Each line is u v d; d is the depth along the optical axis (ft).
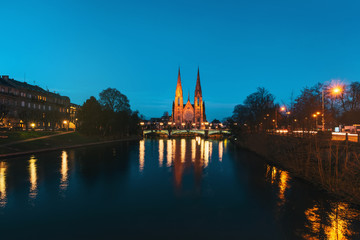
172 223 61.82
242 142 308.81
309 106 269.44
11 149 167.43
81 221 62.59
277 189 91.91
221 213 68.80
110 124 343.05
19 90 282.97
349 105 258.16
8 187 90.79
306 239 52.95
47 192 86.38
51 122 314.35
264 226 59.72
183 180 109.60
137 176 117.29
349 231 56.49
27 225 59.62
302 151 110.93
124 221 63.05
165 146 317.42
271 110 260.62
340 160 82.23
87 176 113.39
